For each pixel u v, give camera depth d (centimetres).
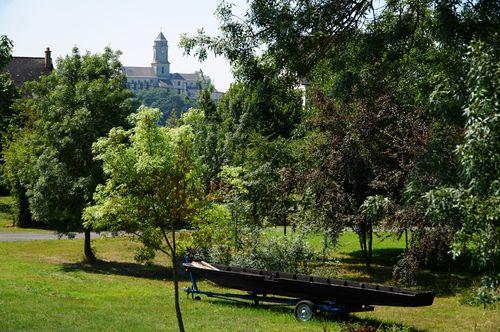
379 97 1930
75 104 2273
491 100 823
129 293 1641
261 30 1700
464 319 1409
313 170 2042
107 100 2267
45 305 1338
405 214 1683
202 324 1258
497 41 1240
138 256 1096
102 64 2441
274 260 1827
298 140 2225
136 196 998
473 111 833
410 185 1277
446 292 1791
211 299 1611
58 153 2208
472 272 2114
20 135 3419
